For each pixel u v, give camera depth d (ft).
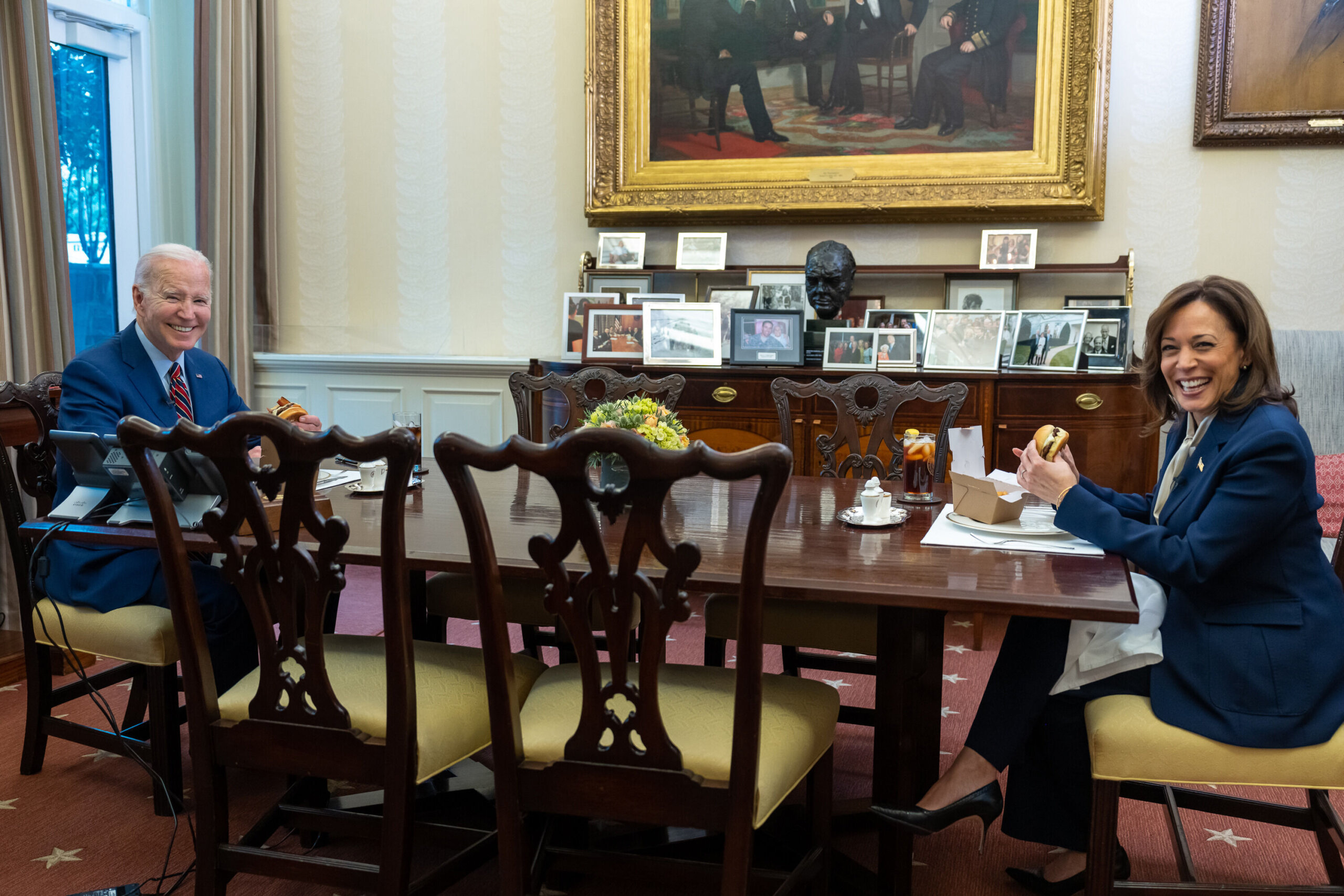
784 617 7.96
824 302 13.88
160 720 7.70
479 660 6.63
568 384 10.35
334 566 5.28
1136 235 13.87
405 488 5.10
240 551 5.44
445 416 16.21
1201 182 13.57
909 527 6.95
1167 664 5.80
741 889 4.88
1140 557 5.78
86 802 8.14
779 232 15.11
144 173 16.28
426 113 16.25
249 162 15.99
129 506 6.94
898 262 14.69
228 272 15.75
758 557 4.56
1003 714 6.32
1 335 11.81
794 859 6.82
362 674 6.20
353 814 6.57
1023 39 13.73
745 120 14.80
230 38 15.51
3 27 12.00
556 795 5.09
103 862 7.17
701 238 15.08
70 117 15.25
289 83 16.71
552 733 5.40
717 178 14.93
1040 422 12.71
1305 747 5.45
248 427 5.09
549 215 15.93
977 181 14.02
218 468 5.26
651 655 4.78
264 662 5.55
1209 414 6.23
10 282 12.05
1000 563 5.89
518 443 4.63
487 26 15.87
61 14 14.80
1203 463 6.13
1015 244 13.94
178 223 16.80
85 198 15.57
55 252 12.62
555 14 15.60
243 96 15.74
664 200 15.10
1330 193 13.15
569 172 15.78
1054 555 6.11
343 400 16.60
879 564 5.86
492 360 15.66
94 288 15.83
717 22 14.75
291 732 5.58
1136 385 12.62
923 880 7.04
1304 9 12.89
